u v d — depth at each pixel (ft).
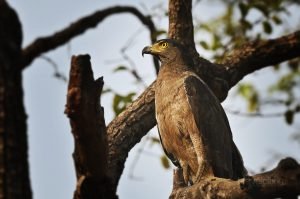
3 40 17.30
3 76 17.26
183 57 39.14
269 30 43.11
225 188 24.86
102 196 20.72
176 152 39.09
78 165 20.39
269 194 21.83
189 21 37.93
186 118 37.78
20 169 17.26
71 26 19.16
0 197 16.97
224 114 39.58
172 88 38.22
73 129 19.71
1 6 17.34
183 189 28.71
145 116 33.65
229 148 39.09
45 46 18.49
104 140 20.45
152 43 41.37
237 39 43.21
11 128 17.26
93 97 19.51
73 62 19.21
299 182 21.11
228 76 37.24
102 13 20.11
